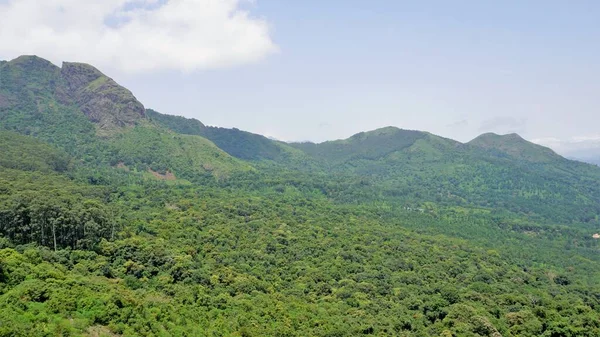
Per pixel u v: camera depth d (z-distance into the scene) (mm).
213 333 85062
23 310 70625
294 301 111875
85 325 71375
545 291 144500
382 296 124562
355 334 96125
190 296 101375
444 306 115438
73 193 158125
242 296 109062
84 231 116438
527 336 101875
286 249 155750
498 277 154125
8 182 141000
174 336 79500
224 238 153125
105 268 105375
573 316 109875
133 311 80750
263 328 92125
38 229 109625
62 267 96938
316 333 94750
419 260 163375
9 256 88500
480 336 99438
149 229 144750
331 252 158875
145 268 111812
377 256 161125
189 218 169875
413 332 103625
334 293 123938
